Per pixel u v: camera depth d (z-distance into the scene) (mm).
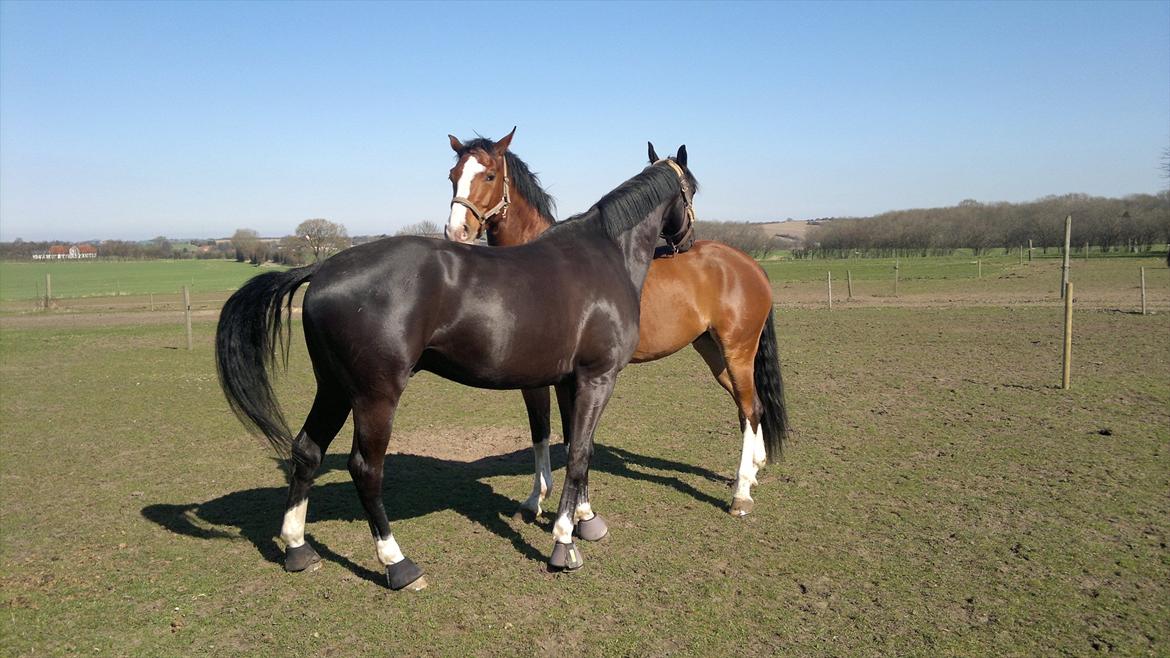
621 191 4957
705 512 5469
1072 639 3611
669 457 7004
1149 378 9984
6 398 10523
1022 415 8125
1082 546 4660
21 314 27453
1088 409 8297
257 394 3924
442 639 3705
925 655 3490
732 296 5668
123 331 19969
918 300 24156
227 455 7355
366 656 3559
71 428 8578
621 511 5516
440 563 4617
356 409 3926
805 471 6375
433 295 3867
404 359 3824
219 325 3934
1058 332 15086
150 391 11055
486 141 5246
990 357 12273
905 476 6145
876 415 8383
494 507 5699
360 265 3820
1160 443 6887
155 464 7020
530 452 7457
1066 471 6148
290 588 4277
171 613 3971
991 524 5051
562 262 4395
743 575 4379
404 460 7137
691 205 5449
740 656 3512
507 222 5480
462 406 9812
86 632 3768
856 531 5012
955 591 4113
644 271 5070
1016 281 30422
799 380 10742
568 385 4742
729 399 9781
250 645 3660
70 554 4773
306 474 4418
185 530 5211
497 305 3994
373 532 4215
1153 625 3727
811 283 34719
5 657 3518
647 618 3883
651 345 5625
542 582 4336
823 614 3895
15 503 5832
